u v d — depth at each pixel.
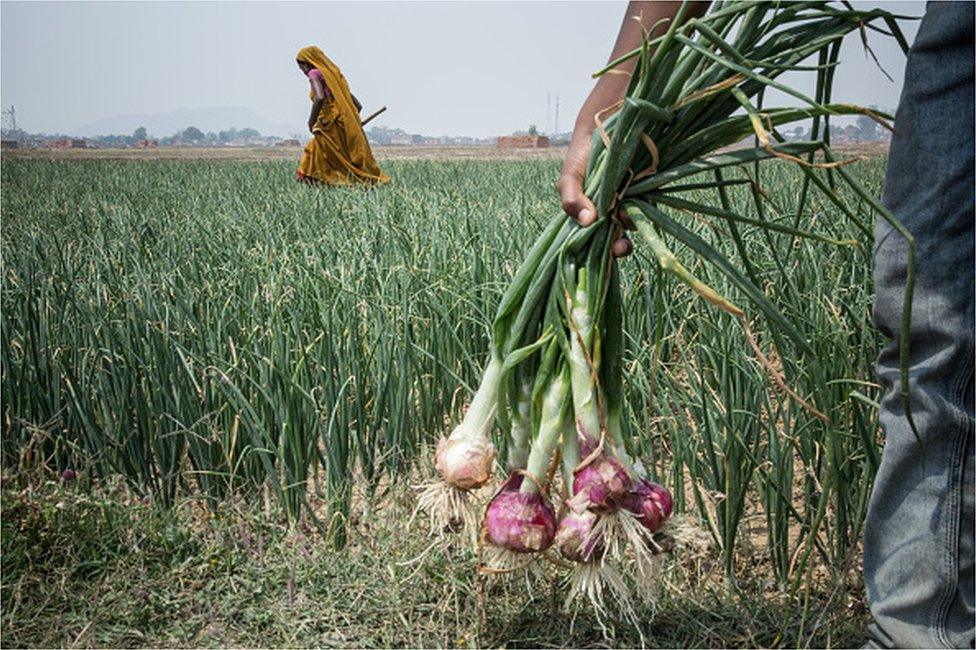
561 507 2.47
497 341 2.48
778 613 2.82
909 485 2.40
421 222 6.78
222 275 5.18
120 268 5.14
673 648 2.67
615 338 2.46
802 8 2.29
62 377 3.89
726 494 2.88
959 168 2.25
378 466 3.61
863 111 2.28
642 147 2.38
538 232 5.42
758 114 2.20
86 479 3.57
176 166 21.64
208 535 3.31
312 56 14.24
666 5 2.49
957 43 2.23
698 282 2.22
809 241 4.55
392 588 2.90
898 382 2.39
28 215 9.87
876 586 2.49
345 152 14.23
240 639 2.77
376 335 3.93
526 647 2.71
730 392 2.92
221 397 3.62
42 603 2.89
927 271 2.30
